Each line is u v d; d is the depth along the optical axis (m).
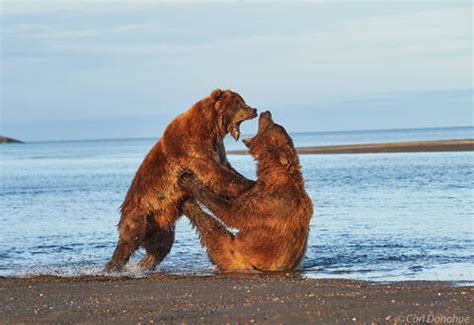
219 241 25.39
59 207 51.78
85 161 153.75
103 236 36.28
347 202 46.94
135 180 27.12
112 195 61.12
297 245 24.56
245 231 24.86
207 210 27.08
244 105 27.58
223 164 27.95
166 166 26.55
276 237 24.36
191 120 26.88
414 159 98.50
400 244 30.23
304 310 16.62
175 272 25.67
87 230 38.59
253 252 24.78
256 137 25.70
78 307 17.66
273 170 24.80
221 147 27.89
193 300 18.28
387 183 60.72
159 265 27.38
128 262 28.61
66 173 103.38
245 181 26.03
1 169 125.00
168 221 26.92
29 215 46.66
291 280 21.64
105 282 21.91
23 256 30.53
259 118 25.86
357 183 62.12
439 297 17.91
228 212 25.19
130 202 26.91
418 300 17.56
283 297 18.38
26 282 22.55
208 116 26.94
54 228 39.62
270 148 25.11
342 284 20.45
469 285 20.30
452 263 25.64
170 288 20.27
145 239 27.11
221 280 21.91
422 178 64.31
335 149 150.25
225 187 25.84
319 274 24.00
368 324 15.30
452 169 73.69
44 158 186.88
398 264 25.70
